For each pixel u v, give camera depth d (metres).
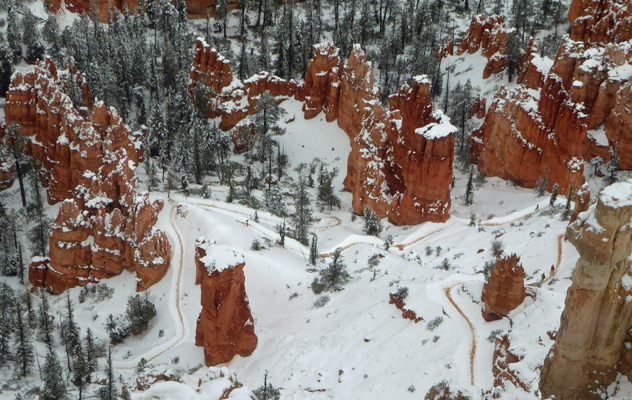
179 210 96.88
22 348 76.81
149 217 91.62
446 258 89.00
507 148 109.94
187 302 85.12
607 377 41.56
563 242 81.19
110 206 94.62
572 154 102.31
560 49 107.94
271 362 73.25
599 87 105.69
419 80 101.81
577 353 41.03
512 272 63.28
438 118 101.62
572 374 41.72
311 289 84.00
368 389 64.19
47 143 108.50
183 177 105.69
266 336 78.50
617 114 103.88
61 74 120.00
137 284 88.56
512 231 90.00
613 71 105.06
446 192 101.19
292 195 114.38
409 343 67.56
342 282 84.31
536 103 107.31
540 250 81.31
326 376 68.62
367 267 87.44
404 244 97.00
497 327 64.50
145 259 87.56
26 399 71.44
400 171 106.62
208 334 74.31
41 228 99.06
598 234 36.91
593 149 107.19
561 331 41.31
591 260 37.78
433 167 98.69
